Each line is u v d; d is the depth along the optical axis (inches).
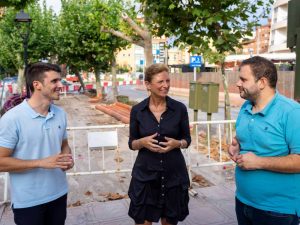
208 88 357.7
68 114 625.3
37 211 100.9
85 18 810.2
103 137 215.8
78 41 839.1
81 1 845.2
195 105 383.9
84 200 195.5
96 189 213.6
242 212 98.9
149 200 117.2
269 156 88.2
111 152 306.3
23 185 99.2
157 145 111.3
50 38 982.4
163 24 320.5
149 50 494.9
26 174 99.3
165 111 116.4
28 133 97.9
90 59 901.8
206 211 176.7
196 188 209.3
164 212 118.6
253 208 93.4
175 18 313.3
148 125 115.3
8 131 95.6
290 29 173.0
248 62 90.6
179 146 115.1
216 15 285.3
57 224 109.0
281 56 1263.5
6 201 189.8
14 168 95.1
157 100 117.1
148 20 434.9
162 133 114.7
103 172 216.1
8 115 96.7
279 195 89.2
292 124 84.9
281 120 86.5
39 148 100.0
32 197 99.7
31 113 99.0
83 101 909.2
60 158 97.7
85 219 170.1
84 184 222.5
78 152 309.9
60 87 103.0
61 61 1003.3
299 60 165.9
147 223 119.6
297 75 167.3
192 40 311.1
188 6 300.0
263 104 90.4
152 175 115.8
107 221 167.8
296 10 168.1
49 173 102.6
